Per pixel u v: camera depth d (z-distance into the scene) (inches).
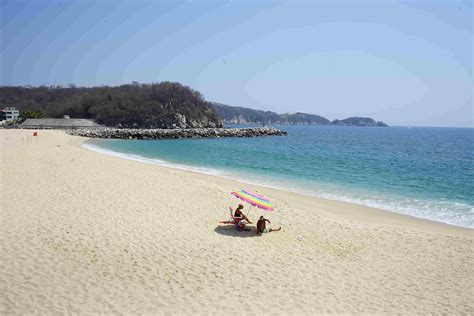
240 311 302.0
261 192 820.6
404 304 330.6
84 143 2425.0
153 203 611.5
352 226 554.9
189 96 6368.1
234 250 431.5
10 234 424.5
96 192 655.8
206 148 2310.5
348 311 313.4
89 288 323.6
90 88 7303.2
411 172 1232.2
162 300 312.3
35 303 293.9
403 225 594.2
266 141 3297.2
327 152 2053.4
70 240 421.7
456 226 601.6
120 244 422.0
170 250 416.8
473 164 1507.1
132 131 3737.7
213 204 633.0
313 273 384.2
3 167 854.5
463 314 317.4
